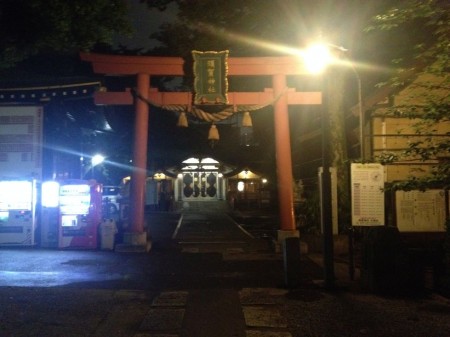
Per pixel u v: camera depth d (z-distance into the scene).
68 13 10.16
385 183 12.59
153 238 20.52
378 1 14.46
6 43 10.60
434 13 9.07
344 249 15.28
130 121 27.88
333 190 13.52
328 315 8.20
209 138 17.05
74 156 22.53
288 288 10.25
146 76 16.41
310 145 25.81
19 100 17.45
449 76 9.18
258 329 7.49
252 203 42.00
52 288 10.21
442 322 7.77
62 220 16.39
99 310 8.55
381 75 15.95
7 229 16.62
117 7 11.02
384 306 8.76
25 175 17.34
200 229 24.80
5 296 9.41
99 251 16.08
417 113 9.62
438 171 9.05
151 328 7.54
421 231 14.55
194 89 16.16
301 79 24.98
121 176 34.84
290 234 16.22
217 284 10.92
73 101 19.36
